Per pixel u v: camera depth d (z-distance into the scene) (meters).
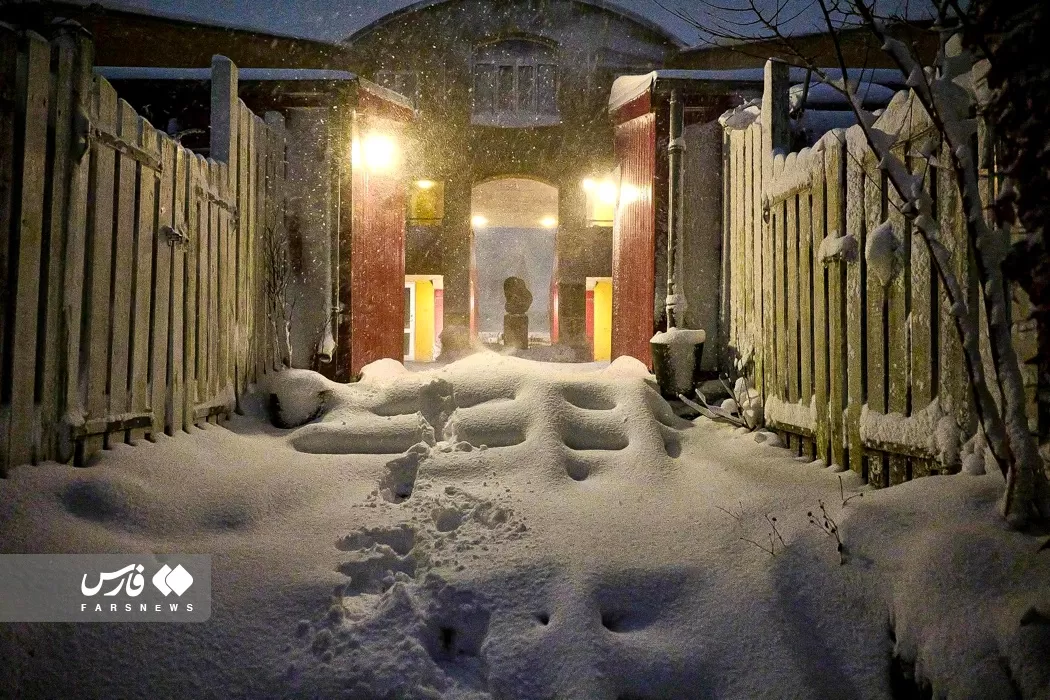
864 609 3.32
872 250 4.44
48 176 3.96
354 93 7.89
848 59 10.38
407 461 5.32
